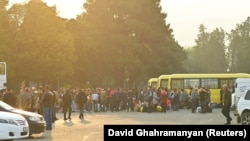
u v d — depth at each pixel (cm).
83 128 4697
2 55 11675
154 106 7806
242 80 7088
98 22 14125
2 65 8981
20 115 3497
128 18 14375
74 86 14075
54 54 12344
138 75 14300
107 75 14188
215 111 7975
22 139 3703
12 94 4531
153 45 14550
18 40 12125
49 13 12438
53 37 12344
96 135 3981
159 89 7944
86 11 14500
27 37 12238
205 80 9644
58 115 7081
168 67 14675
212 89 9600
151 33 14362
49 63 12238
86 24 14088
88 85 14288
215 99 9544
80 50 13662
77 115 7044
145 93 8100
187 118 6119
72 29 13788
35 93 5888
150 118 6172
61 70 12469
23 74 12181
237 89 7094
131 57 13788
